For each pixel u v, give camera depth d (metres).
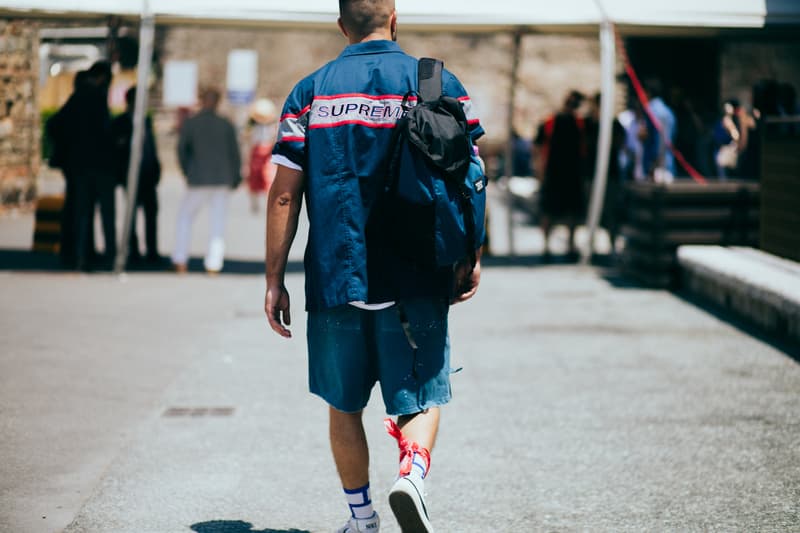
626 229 18.19
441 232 5.46
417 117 5.44
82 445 8.52
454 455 8.38
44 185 33.44
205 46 53.44
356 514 5.98
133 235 19.98
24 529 6.61
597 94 21.50
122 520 6.84
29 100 29.14
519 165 41.97
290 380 10.88
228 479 7.75
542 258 21.28
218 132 18.33
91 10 17.30
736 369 11.23
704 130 22.36
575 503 7.23
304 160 5.62
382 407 9.93
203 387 10.53
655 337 12.96
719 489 7.46
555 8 17.88
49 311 14.51
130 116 19.36
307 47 55.69
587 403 9.95
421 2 17.86
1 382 10.49
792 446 8.49
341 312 5.64
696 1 18.06
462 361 11.83
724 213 16.56
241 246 23.22
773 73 26.23
